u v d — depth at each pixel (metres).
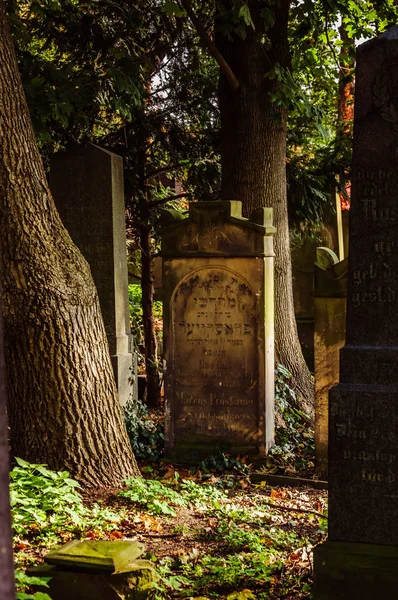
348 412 5.35
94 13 13.14
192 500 8.45
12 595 2.00
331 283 9.77
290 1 12.23
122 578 4.96
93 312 8.12
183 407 10.45
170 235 10.25
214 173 14.80
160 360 16.17
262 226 9.89
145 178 14.59
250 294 10.09
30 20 13.42
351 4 14.37
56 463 7.93
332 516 5.40
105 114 14.64
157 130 14.32
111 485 8.08
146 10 13.74
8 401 8.05
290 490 9.55
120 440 8.30
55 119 12.37
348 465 5.36
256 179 12.19
